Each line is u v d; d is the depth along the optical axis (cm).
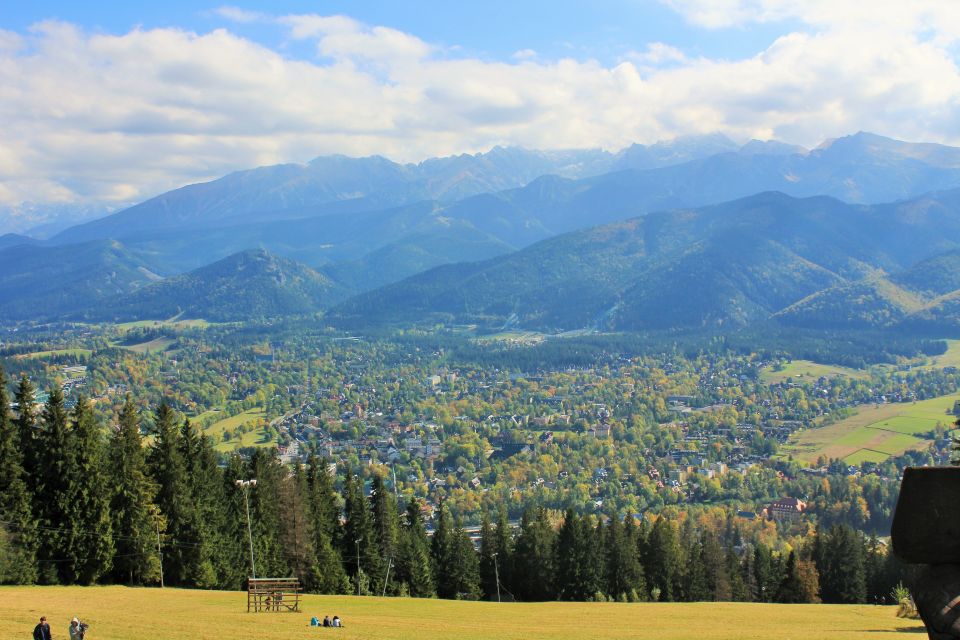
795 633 6097
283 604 7250
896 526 1217
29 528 8481
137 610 6344
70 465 8719
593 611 8550
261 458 11344
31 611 5831
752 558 15962
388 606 8356
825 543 14262
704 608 9238
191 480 10131
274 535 11138
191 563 9662
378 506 13238
